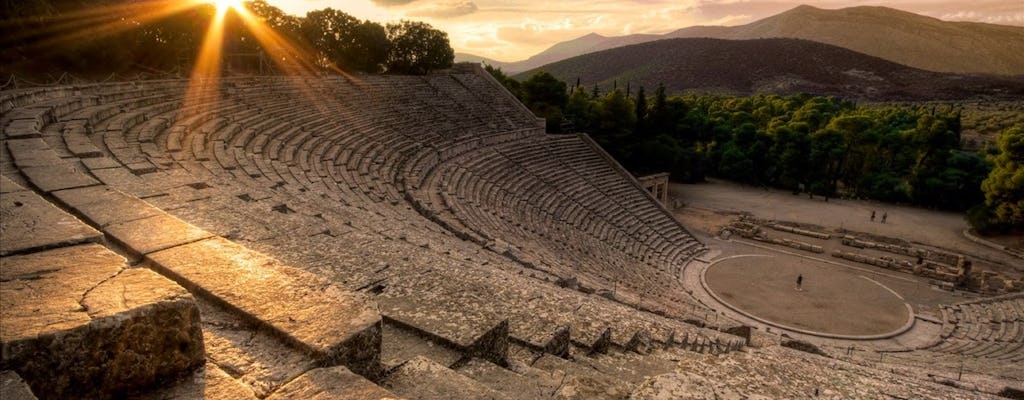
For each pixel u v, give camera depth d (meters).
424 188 33.03
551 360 7.28
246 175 19.00
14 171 8.79
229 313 4.69
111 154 16.47
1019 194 46.00
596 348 9.14
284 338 4.30
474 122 52.12
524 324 8.27
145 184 11.98
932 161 62.94
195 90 33.19
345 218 15.95
